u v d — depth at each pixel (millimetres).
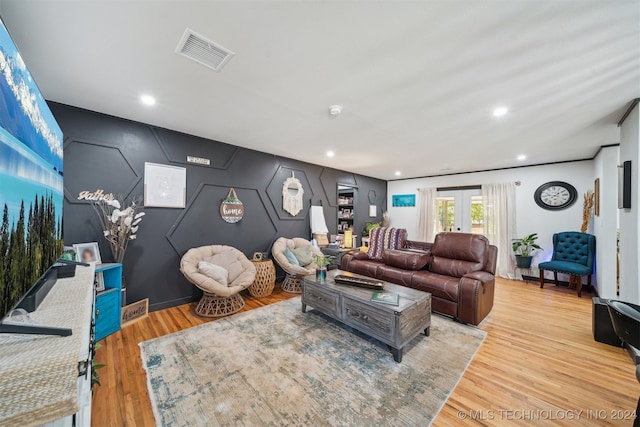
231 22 1296
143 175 2824
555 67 1666
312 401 1519
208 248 3242
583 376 1794
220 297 2809
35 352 615
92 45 1474
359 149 3822
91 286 1229
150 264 2881
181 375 1742
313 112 2451
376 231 4188
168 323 2582
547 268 3951
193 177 3242
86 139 2443
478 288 2545
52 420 562
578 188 4277
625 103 2148
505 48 1487
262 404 1488
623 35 1353
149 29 1346
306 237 4762
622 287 2326
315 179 4953
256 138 3338
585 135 2998
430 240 6000
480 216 5398
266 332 2400
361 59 1613
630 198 2193
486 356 2051
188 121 2736
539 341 2305
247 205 3844
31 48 1491
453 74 1773
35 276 958
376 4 1177
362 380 1717
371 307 2127
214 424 1343
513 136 3094
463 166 5000
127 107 2379
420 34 1381
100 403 1485
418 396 1574
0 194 685
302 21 1286
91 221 2488
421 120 2623
